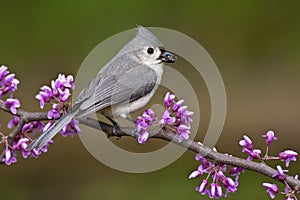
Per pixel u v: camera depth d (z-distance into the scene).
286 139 15.45
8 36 17.20
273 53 18.06
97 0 17.50
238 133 15.70
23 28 17.34
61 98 6.12
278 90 17.39
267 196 12.23
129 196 13.04
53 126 6.08
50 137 6.00
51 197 13.40
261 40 18.19
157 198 12.83
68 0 17.48
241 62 17.94
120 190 13.16
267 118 16.28
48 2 17.53
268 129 15.83
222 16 18.25
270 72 17.83
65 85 6.21
